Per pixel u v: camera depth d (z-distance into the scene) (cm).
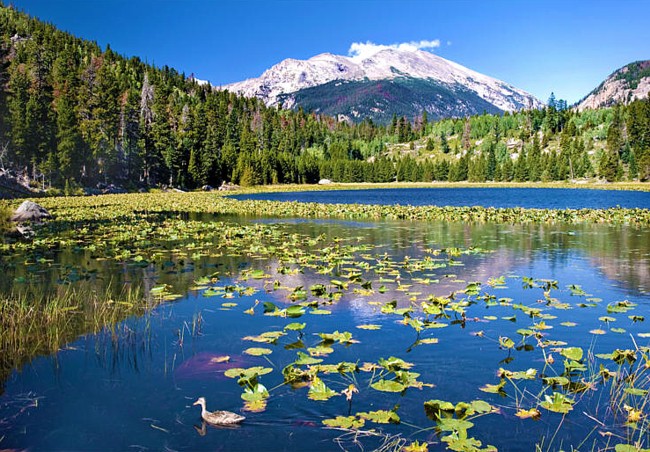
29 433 517
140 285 1248
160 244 2039
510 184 12850
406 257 1700
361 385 641
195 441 500
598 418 554
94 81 10231
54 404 587
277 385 640
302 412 566
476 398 604
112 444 495
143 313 988
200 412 566
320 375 675
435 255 1766
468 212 3625
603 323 925
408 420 546
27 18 15088
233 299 1106
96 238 2208
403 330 877
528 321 938
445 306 1043
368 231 2569
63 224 2794
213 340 822
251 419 548
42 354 756
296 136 16862
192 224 2820
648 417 554
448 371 687
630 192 8394
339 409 573
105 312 988
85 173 7656
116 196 6662
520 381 655
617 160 11838
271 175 12344
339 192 10019
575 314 988
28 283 1270
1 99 7112
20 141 6550
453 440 495
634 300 1102
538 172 13100
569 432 521
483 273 1430
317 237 2284
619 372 678
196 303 1070
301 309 972
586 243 2052
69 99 8669
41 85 9056
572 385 641
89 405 584
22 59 10988
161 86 13825
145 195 7081
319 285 1185
